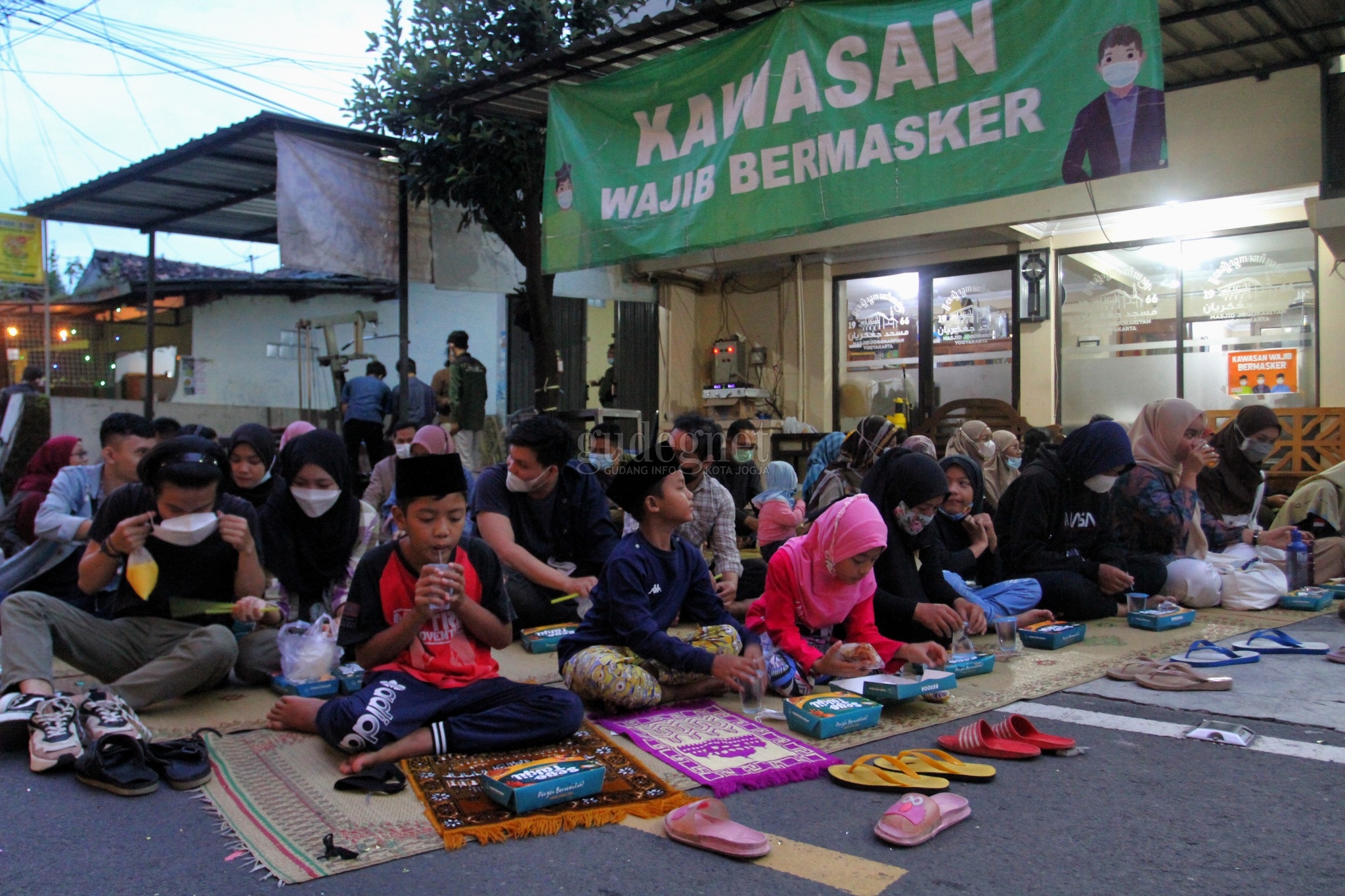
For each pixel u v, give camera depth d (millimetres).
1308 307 8375
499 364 12852
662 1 9086
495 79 7023
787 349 11500
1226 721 3229
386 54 7719
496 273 8922
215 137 7609
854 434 5441
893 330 10945
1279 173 7625
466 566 3068
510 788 2383
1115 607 5254
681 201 6512
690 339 12094
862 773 2705
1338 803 2510
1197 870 2119
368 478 9320
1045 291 9781
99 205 9133
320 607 4281
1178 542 5816
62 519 4016
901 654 3748
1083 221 9453
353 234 7844
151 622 3549
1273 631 4508
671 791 2557
